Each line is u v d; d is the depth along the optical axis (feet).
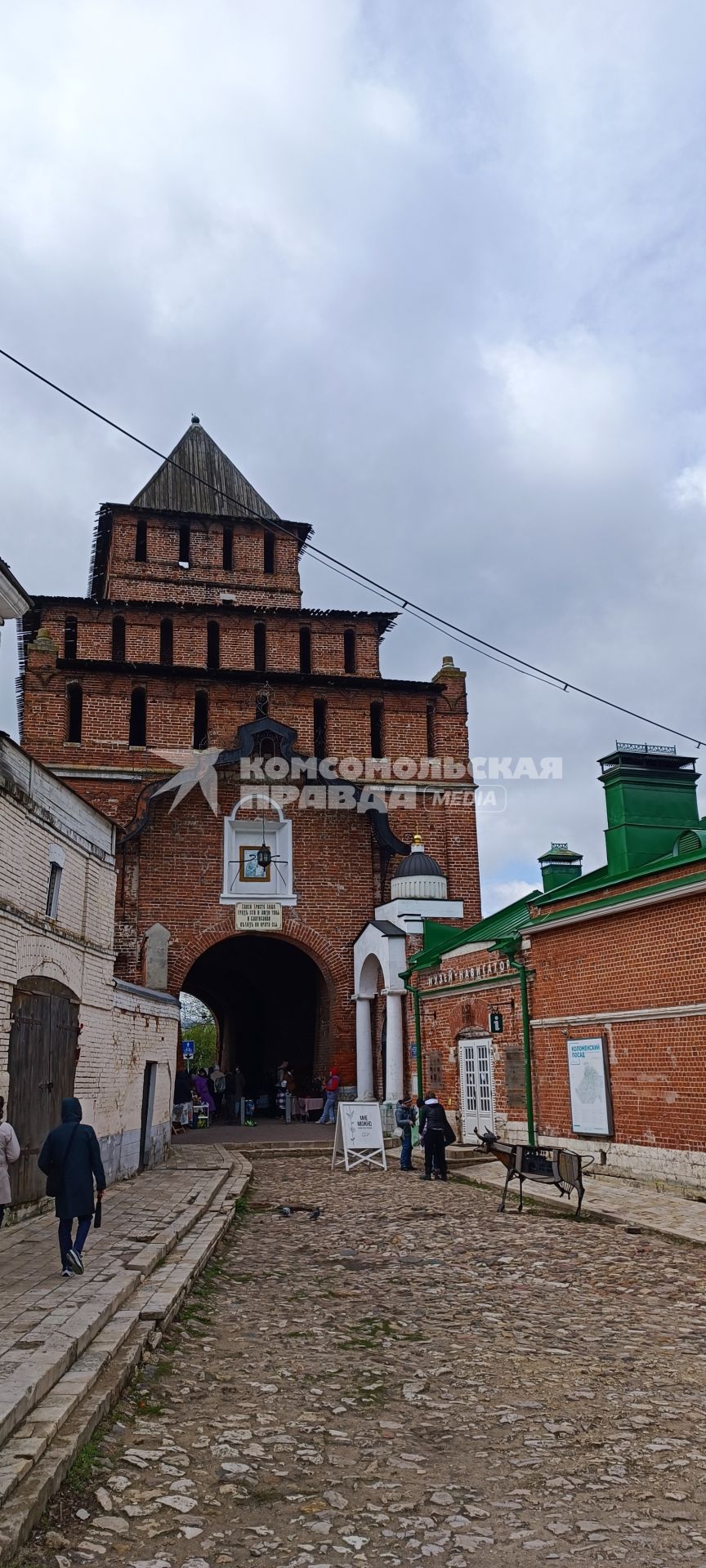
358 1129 68.85
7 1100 39.37
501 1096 66.74
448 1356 24.97
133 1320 25.39
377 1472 17.87
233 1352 25.38
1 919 38.65
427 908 92.68
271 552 120.47
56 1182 30.96
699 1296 30.83
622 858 59.93
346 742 103.81
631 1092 52.47
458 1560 14.78
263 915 98.12
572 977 58.23
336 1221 47.06
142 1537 15.38
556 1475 17.71
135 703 101.86
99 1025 52.65
